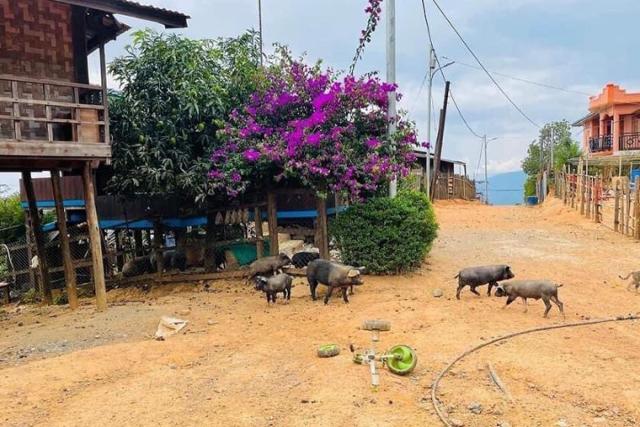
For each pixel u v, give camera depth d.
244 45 12.88
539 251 13.70
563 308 8.30
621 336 6.90
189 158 11.72
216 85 11.55
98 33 11.34
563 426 4.53
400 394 5.20
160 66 11.48
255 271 10.65
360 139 10.88
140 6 9.73
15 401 5.40
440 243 15.53
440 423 4.61
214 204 12.26
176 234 13.23
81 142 9.58
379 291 9.66
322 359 6.27
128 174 11.63
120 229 14.33
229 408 5.06
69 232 14.69
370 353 5.82
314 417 4.77
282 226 12.88
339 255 11.63
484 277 8.95
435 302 8.72
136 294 12.08
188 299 10.55
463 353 6.21
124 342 7.77
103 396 5.45
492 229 18.80
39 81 9.05
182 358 6.65
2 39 9.75
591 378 5.46
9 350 7.77
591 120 36.12
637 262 11.97
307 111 11.28
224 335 7.62
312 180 10.42
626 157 28.17
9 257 15.05
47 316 10.42
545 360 5.95
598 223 18.25
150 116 11.36
